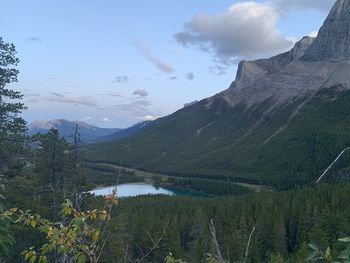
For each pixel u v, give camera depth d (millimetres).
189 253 55312
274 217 73188
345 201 84312
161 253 34562
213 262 7781
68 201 6828
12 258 24641
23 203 25406
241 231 61500
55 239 6434
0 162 26984
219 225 75250
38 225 7246
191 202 107125
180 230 75250
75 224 6441
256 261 57906
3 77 26953
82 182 27125
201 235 58031
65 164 27297
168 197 123062
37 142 28141
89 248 6680
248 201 98125
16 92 27688
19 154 27500
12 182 27062
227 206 92625
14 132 27359
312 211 75938
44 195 27859
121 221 21484
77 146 28047
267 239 67938
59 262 7375
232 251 54938
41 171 27469
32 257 6543
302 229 68875
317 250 6484
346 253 5809
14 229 24312
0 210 7035
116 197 6902
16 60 27703
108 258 22266
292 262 54688
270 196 101375
